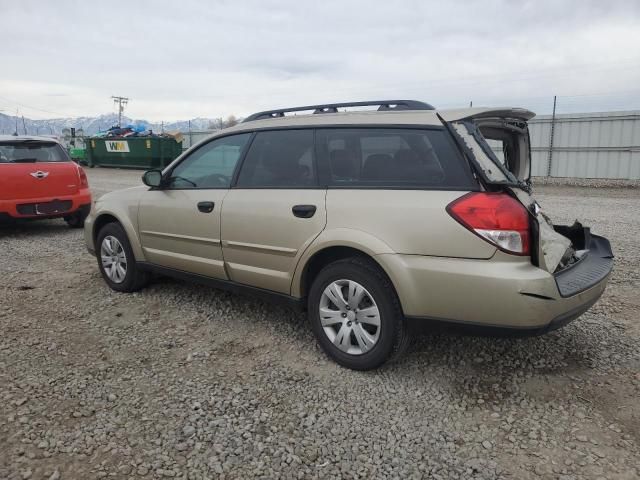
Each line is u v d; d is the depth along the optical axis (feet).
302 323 14.48
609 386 10.83
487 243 9.66
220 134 14.47
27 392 10.76
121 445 9.00
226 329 14.15
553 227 13.96
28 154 28.25
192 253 14.70
